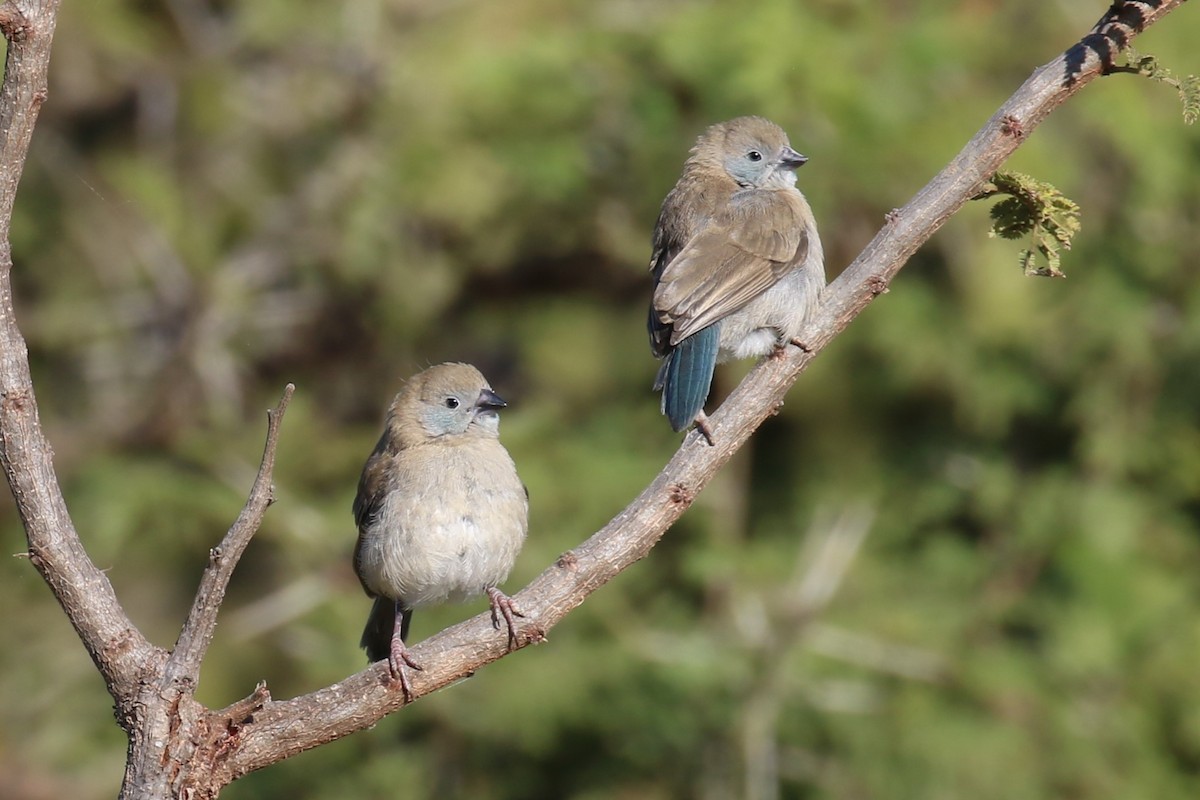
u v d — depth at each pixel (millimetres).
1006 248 14094
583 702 13203
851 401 14859
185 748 4672
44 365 16219
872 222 14164
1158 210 14117
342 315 16141
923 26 14297
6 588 15539
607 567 5152
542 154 14562
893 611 13586
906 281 14492
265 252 15773
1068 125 14375
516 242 15352
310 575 13586
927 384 14602
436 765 13820
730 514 14305
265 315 15672
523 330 15383
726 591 13633
